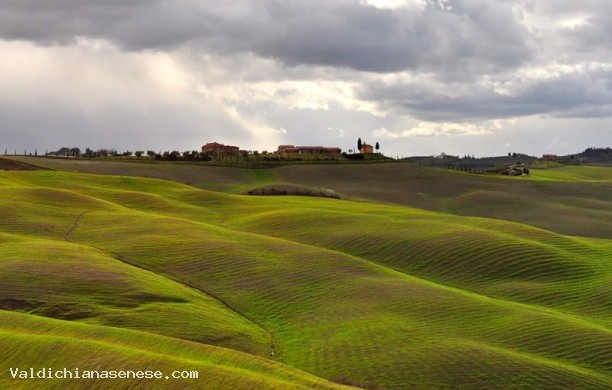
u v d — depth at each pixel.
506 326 42.41
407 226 73.69
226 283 50.94
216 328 40.28
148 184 114.69
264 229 76.00
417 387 33.28
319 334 40.91
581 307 50.31
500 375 34.44
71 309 40.44
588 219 111.88
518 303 50.38
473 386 33.38
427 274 59.00
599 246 69.44
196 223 73.19
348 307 45.78
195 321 40.88
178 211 88.69
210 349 31.70
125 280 47.06
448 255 62.25
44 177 110.38
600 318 47.81
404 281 52.94
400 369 35.06
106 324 38.78
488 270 58.81
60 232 65.94
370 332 40.66
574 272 58.00
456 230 70.06
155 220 72.69
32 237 62.72
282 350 38.72
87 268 49.16
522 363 35.78
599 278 56.38
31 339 29.88
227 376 26.56
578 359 38.00
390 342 38.91
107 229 67.56
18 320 34.81
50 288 43.59
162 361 27.83
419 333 40.56
